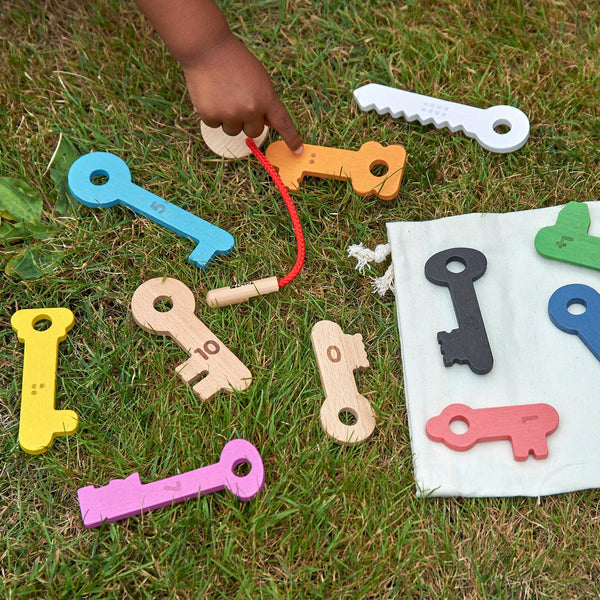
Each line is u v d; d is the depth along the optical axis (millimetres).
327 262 679
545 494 596
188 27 624
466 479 600
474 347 626
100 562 586
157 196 691
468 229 671
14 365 646
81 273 678
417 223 676
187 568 583
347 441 611
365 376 642
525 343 634
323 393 632
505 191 697
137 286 672
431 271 653
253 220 694
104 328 658
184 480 594
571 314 632
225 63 641
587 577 587
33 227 687
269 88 655
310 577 584
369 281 673
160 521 591
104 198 689
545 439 602
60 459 618
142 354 653
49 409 620
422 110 720
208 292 659
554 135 718
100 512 588
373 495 604
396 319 658
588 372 624
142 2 617
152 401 635
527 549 594
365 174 693
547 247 654
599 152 708
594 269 651
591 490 604
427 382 626
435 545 593
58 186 700
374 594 582
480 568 588
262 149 717
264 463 611
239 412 621
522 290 651
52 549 590
